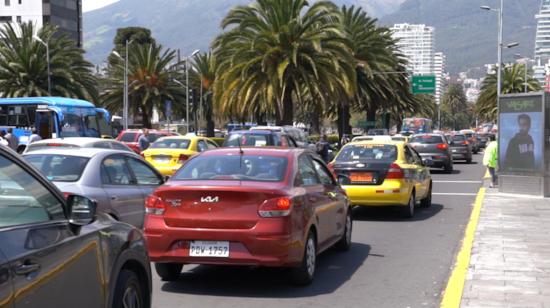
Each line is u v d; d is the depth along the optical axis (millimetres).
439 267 9516
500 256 9703
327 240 9133
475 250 10188
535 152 17906
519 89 82688
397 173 14102
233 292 7980
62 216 4551
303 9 39625
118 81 57906
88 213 4676
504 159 18625
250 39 38031
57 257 4129
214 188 7566
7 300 3543
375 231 12984
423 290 8133
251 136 21234
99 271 4676
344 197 10266
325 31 38094
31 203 4305
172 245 7668
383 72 49750
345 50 38312
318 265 9602
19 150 30859
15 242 3807
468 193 20797
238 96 38656
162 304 7434
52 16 93938
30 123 36688
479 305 7047
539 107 17688
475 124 177125
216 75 40781
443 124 158750
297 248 7680
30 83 51438
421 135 31312
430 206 17203
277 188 7652
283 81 37438
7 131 32406
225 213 7531
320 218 8625
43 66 51750
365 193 14000
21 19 93812
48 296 3980
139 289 5516
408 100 60625
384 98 53250
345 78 38031
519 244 10711
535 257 9633
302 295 7848
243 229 7473
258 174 8125
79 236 4508
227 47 38719
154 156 20578
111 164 10203
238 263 7504
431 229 13242
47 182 4578
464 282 8086
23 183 4328
